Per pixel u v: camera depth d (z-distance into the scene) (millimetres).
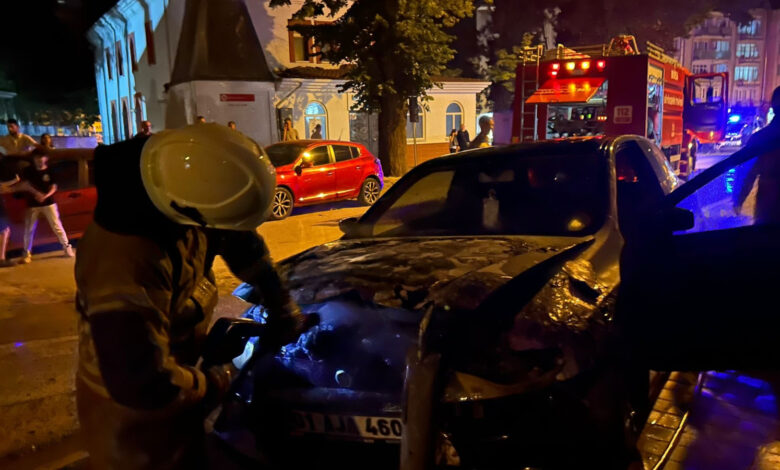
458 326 2158
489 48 28078
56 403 3633
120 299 1469
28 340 4754
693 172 15875
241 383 2547
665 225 3055
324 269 2873
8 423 3387
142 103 24609
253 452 2514
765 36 69562
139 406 1510
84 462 3045
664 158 4586
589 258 2781
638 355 2744
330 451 2402
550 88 11109
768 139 3107
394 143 17766
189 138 1416
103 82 31344
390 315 2523
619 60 10500
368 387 2418
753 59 69938
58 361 4289
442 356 2039
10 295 6199
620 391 2297
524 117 11539
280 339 2160
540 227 3273
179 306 1697
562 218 3268
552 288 2449
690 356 2930
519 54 11555
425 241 3232
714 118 15094
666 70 11914
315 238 8961
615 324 2443
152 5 21844
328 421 2371
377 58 16938
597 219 3146
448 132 24547
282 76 20109
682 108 14031
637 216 3402
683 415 3129
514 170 3701
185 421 1661
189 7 19500
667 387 3502
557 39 28359
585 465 2178
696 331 2881
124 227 1502
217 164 1396
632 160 4031
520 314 2281
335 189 11938
